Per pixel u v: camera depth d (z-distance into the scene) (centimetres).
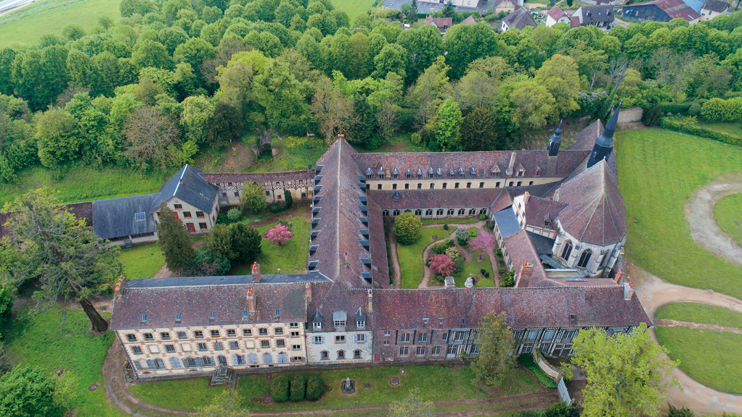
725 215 10225
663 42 15012
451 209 9956
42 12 18675
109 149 10688
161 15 16588
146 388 6494
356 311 6359
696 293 8319
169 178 10831
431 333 6550
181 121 10750
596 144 9238
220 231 8044
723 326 7650
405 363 6862
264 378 6644
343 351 6700
